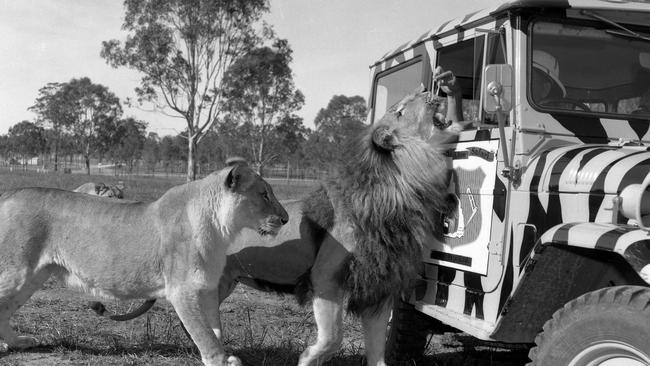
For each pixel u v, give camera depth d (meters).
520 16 4.26
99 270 5.21
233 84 42.50
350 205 4.74
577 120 4.26
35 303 7.71
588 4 4.29
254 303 8.40
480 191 4.39
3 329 5.48
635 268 3.02
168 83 41.78
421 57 5.73
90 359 5.45
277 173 57.47
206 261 5.04
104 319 7.04
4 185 35.75
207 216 5.02
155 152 93.81
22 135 95.88
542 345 3.45
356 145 4.94
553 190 3.80
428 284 5.03
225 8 40.62
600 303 3.22
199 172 57.56
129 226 5.21
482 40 4.77
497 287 4.16
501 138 4.07
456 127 4.97
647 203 3.20
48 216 5.28
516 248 4.01
